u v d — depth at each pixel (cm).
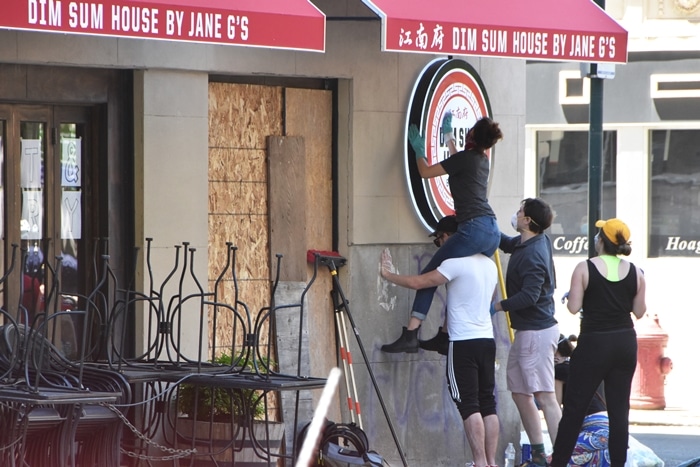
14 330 2838
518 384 3622
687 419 5556
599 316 3381
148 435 3094
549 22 3522
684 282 6362
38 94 3228
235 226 3572
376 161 3738
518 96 4084
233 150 3566
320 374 3684
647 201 6406
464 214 3481
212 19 2816
